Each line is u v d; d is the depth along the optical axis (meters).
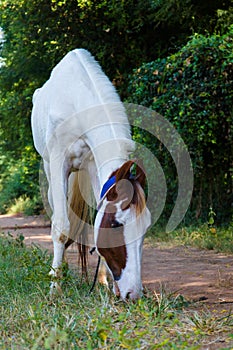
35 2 12.56
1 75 15.57
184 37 11.61
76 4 12.29
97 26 12.37
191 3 10.73
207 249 8.81
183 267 7.07
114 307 4.21
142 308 3.88
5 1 14.30
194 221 10.62
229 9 10.77
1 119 16.91
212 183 10.40
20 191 22.72
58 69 5.51
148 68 9.68
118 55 12.41
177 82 9.06
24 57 14.09
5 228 14.46
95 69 5.18
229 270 6.71
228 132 9.34
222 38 8.78
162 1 10.67
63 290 4.96
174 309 4.32
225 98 8.84
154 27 11.31
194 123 8.95
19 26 13.49
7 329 3.93
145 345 3.42
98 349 3.39
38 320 3.86
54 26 12.69
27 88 15.09
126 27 11.88
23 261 5.96
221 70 8.59
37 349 3.36
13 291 5.03
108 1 11.72
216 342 3.58
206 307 4.57
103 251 4.04
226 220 10.45
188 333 3.73
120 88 12.38
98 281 5.39
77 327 3.78
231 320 3.99
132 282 3.88
